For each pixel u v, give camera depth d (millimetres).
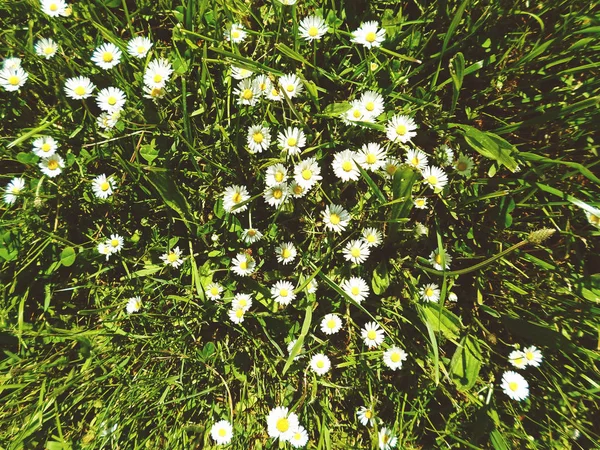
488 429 338
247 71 331
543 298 345
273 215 343
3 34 348
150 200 360
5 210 356
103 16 360
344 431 370
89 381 362
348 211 353
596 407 350
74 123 359
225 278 361
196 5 335
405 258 353
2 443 347
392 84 333
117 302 372
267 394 370
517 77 342
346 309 363
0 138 346
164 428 364
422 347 362
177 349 365
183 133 347
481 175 349
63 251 357
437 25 340
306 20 320
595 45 314
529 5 326
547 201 335
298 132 328
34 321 368
